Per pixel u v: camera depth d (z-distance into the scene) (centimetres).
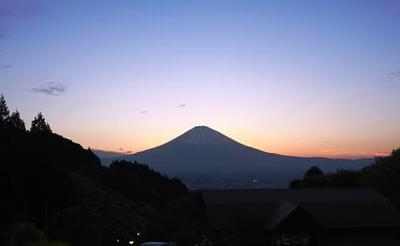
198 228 4362
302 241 3578
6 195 4259
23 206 4294
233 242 3562
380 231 3925
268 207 4009
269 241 3578
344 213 3972
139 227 4816
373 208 4088
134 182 7388
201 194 4278
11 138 4881
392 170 4969
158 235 4447
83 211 3766
